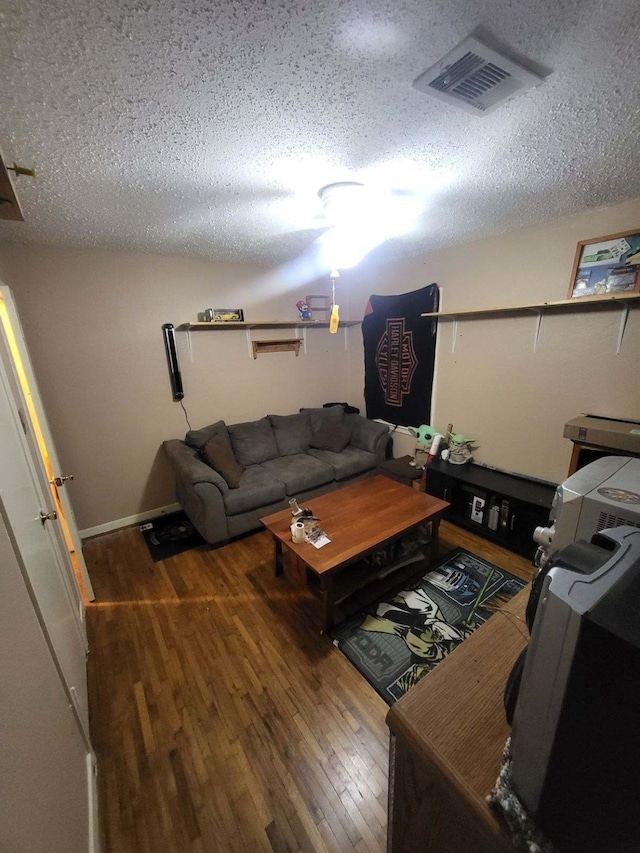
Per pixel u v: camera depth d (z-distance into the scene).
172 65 0.91
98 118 1.12
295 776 1.27
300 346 3.89
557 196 1.90
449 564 2.39
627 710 0.35
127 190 1.64
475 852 0.54
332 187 1.70
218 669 1.70
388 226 2.35
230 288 3.33
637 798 0.35
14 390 1.50
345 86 1.02
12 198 0.93
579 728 0.38
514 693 0.54
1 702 0.64
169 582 2.34
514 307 2.36
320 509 2.33
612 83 1.02
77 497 2.87
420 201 1.93
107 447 2.95
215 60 0.90
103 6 0.74
